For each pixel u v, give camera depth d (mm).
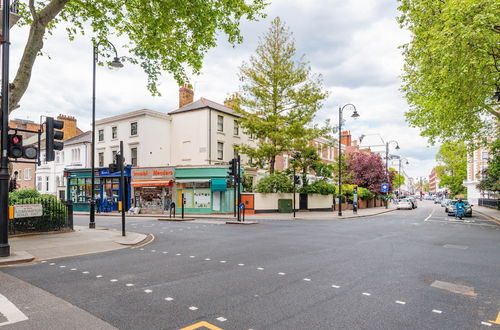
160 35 13914
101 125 33594
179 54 14250
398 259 8234
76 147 35750
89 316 4289
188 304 4773
